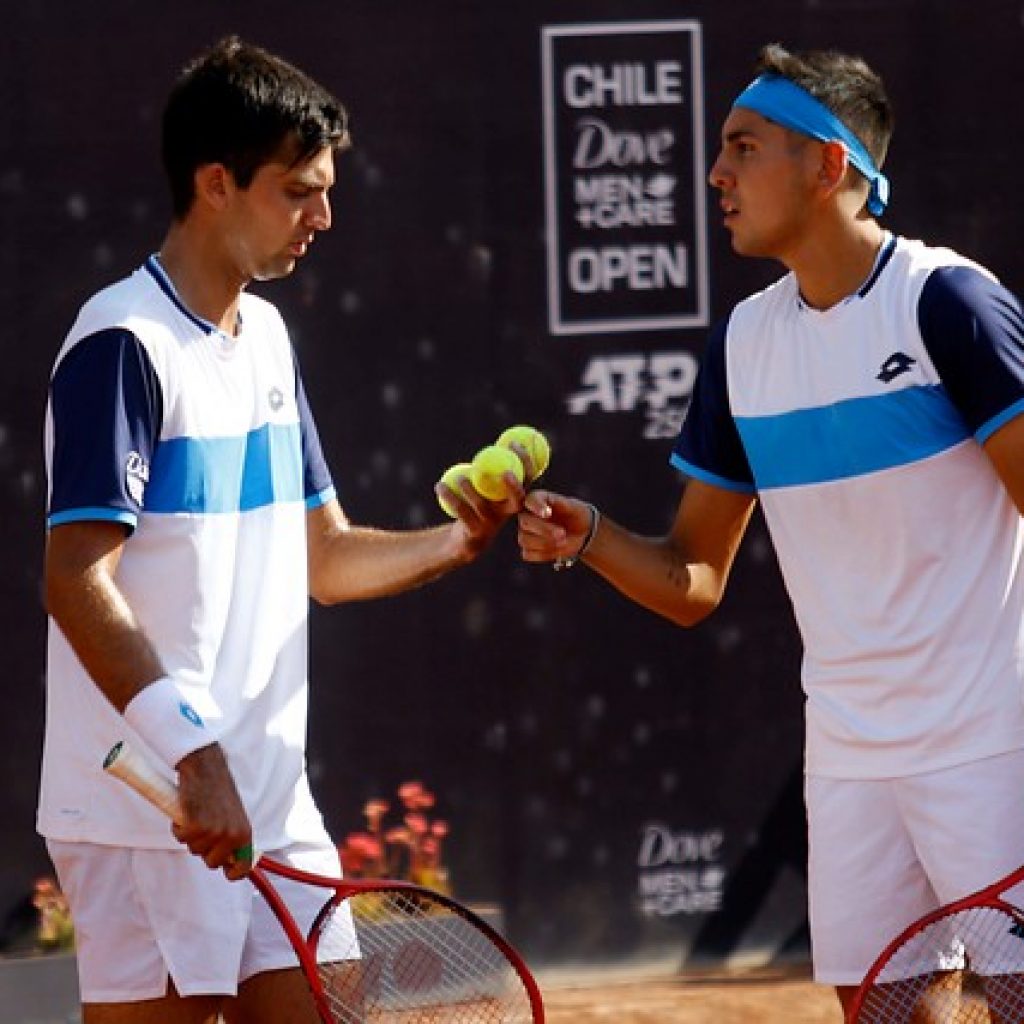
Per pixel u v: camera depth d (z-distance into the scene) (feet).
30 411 77.51
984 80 84.43
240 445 45.91
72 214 77.41
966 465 47.52
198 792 42.55
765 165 48.21
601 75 81.20
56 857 46.24
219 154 45.14
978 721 47.96
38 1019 76.74
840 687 49.39
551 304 81.41
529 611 81.97
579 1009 78.89
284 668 47.24
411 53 79.66
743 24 82.07
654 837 83.35
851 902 50.03
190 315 45.27
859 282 48.11
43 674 78.23
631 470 82.33
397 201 79.97
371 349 80.07
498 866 81.87
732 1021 77.97
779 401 48.91
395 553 50.85
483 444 81.15
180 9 77.71
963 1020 52.26
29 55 76.74
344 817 80.59
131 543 44.70
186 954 45.57
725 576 53.21
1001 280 85.10
